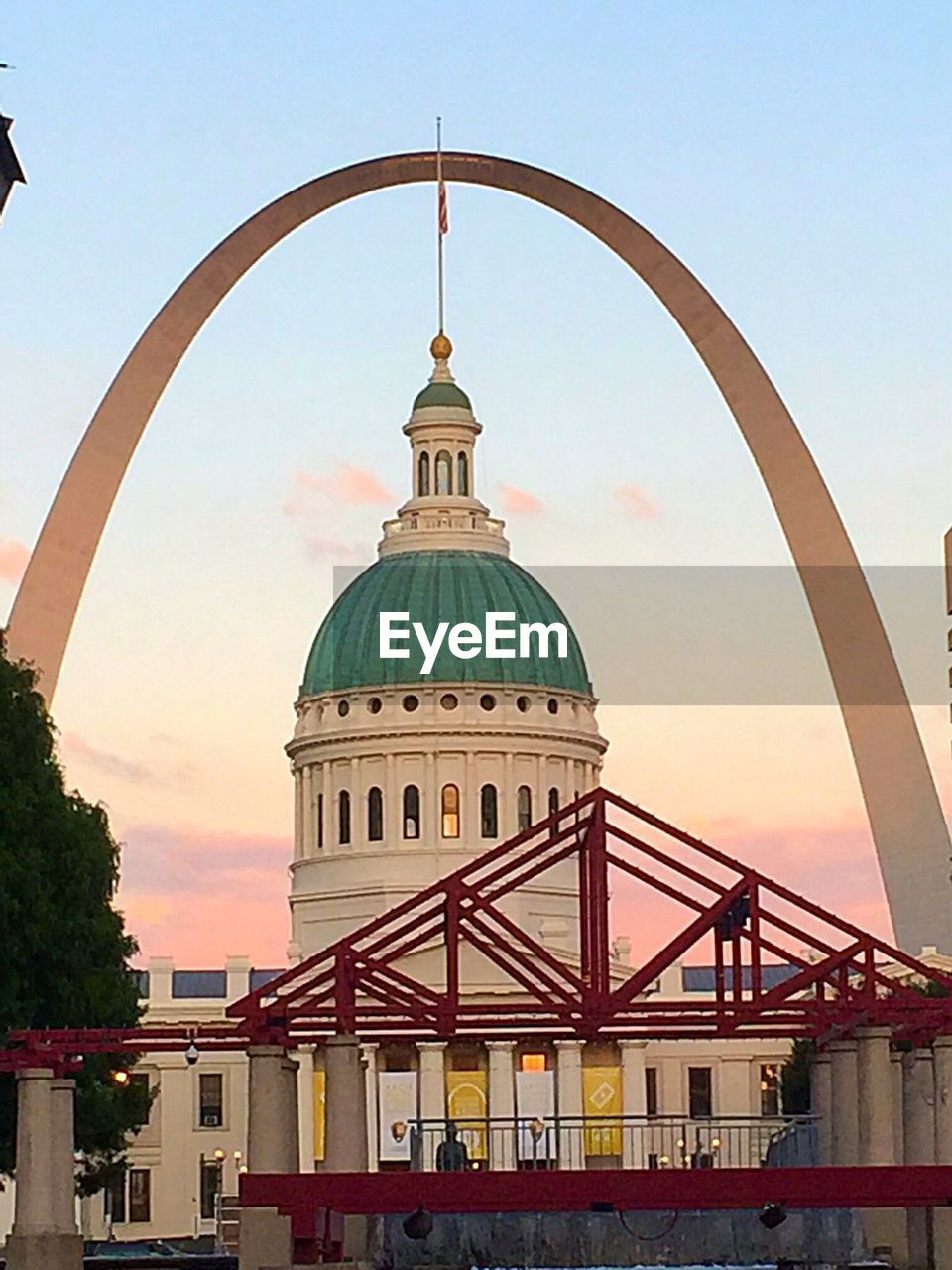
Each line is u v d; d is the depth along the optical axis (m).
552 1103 171.75
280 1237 67.94
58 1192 72.56
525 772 193.50
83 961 84.94
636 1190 68.06
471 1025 79.50
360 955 78.50
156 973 185.25
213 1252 142.25
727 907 79.06
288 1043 79.31
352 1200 68.31
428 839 191.12
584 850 80.94
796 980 79.19
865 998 79.06
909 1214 72.00
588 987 79.25
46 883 84.19
